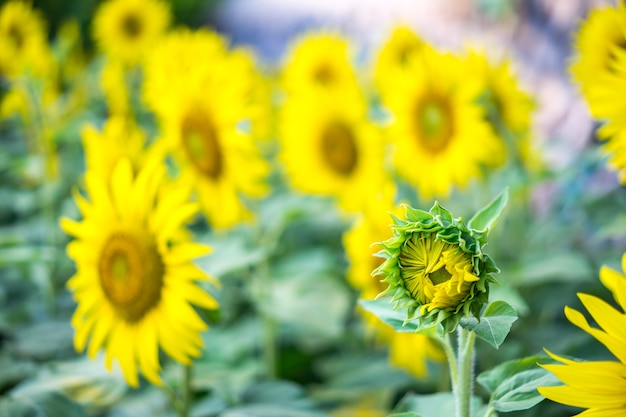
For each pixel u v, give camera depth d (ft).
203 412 4.29
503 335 2.85
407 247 2.92
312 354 5.54
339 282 5.52
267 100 5.87
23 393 4.01
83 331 3.96
